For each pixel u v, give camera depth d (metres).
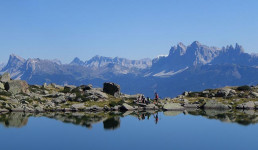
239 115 66.62
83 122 54.97
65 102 83.06
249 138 40.72
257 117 62.91
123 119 59.88
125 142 38.12
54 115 65.12
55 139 39.88
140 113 72.06
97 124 52.84
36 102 79.56
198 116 65.31
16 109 70.50
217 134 43.91
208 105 84.62
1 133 43.91
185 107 86.38
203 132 45.47
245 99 92.94
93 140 39.31
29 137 41.03
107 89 99.12
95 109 77.25
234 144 36.97
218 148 34.94
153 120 58.84
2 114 64.81
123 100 89.25
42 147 35.22
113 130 47.16
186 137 41.38
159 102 92.88
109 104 82.81
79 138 40.50
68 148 34.66
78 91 97.56
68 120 57.16
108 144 36.97
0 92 81.75
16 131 45.44
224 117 63.22
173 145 36.44
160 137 41.66
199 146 35.97
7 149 34.16
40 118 59.47
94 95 89.50
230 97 98.25
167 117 63.72
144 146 35.88
